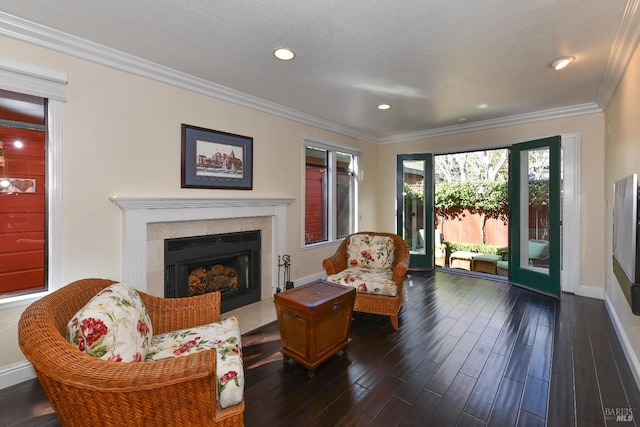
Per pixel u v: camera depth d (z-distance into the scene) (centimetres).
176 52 231
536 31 201
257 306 341
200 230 297
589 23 191
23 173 207
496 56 237
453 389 191
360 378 203
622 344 240
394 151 549
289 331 219
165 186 268
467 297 368
